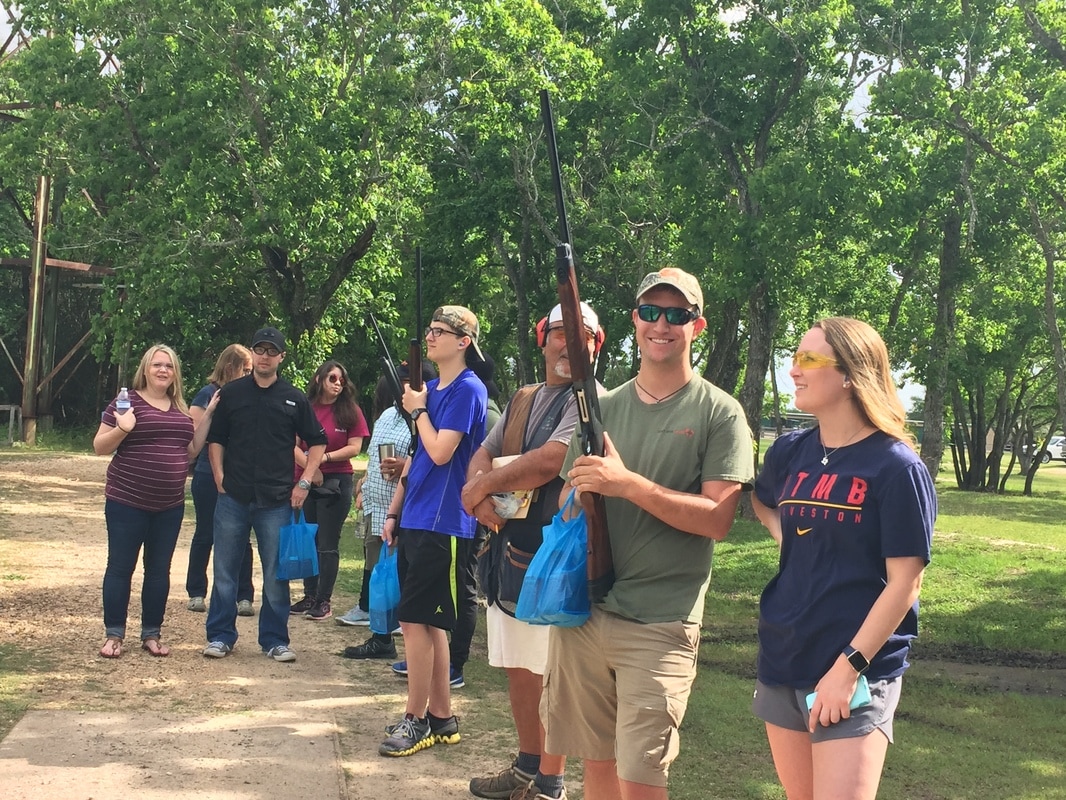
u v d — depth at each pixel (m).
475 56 22.28
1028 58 18.38
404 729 5.16
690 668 3.53
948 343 22.67
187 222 20.98
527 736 4.61
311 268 24.14
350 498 8.59
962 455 42.84
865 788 2.92
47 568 9.71
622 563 3.56
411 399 5.21
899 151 18.39
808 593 3.12
